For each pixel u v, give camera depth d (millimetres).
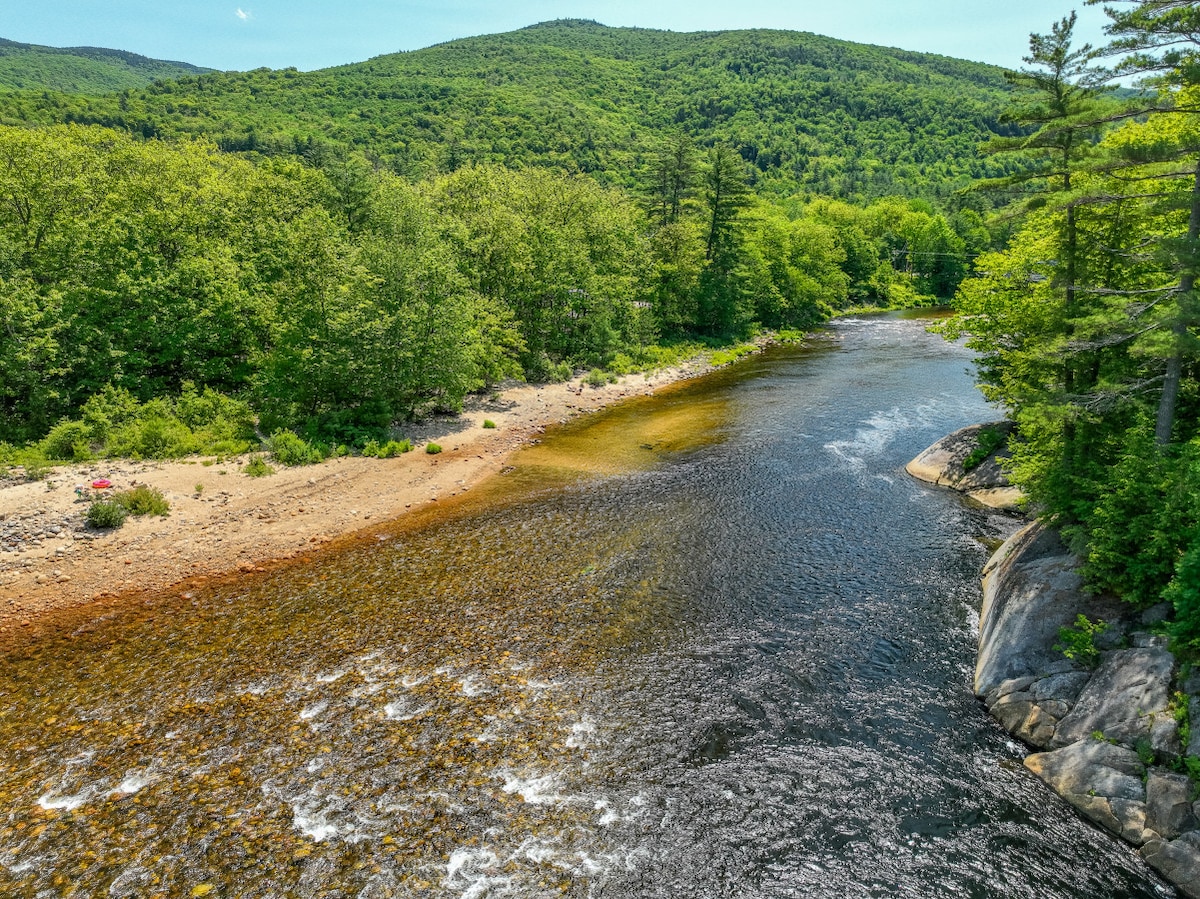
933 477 25531
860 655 15078
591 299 45281
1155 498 12719
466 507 23484
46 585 17297
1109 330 14648
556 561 19406
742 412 35594
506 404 36875
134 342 28531
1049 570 14539
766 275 65812
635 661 14812
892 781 11609
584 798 11156
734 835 10555
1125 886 9625
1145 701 11164
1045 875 9867
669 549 20125
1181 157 13312
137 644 15188
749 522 21953
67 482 22422
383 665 14547
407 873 9750
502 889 9539
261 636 15586
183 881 9562
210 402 28797
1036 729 12234
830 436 31000
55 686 13703
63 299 26953
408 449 28719
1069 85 15430
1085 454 16047
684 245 56531
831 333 64438
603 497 24234
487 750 12141
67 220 30203
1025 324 20125
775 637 15742
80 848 10047
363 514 22609
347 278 29328
